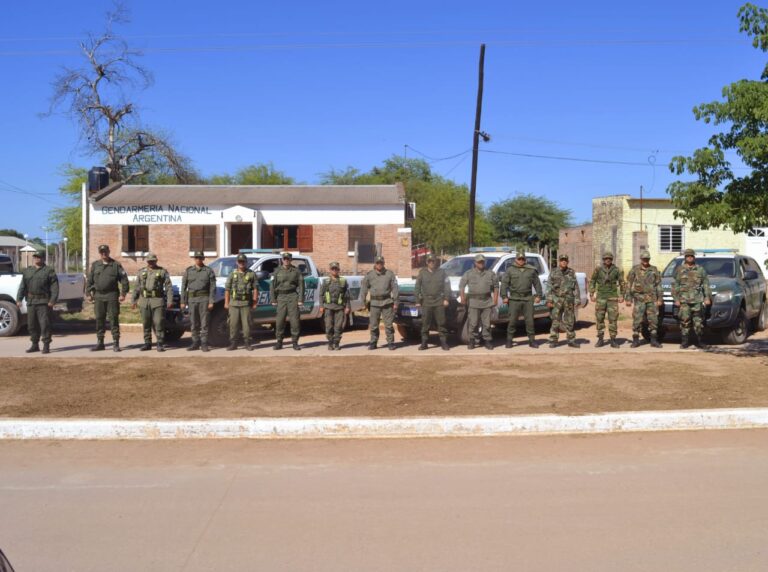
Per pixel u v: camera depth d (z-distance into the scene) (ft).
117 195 110.42
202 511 17.06
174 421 24.17
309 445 22.97
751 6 32.71
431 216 161.99
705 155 33.76
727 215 33.50
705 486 18.72
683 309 42.24
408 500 17.74
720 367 35.06
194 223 105.91
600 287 43.39
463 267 48.93
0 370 34.71
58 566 14.03
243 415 25.55
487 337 42.88
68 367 35.55
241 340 48.75
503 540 15.16
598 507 17.16
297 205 105.40
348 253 105.50
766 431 24.47
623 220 122.93
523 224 196.85
